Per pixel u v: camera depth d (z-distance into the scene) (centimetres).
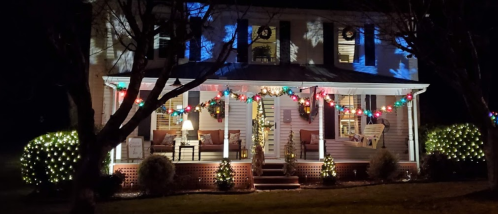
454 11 1026
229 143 1428
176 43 782
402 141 1551
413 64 1579
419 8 1089
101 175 1069
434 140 1415
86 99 700
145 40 779
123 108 729
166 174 1125
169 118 1476
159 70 1369
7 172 1546
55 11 715
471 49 1037
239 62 1493
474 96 1016
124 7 784
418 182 1277
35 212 891
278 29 1531
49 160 1077
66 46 709
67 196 1076
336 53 1558
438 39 1071
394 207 899
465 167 1381
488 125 1012
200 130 1470
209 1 1030
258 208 912
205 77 787
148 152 1425
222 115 1497
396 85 1318
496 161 989
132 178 1235
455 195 1027
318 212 859
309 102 1327
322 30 1557
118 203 998
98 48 1395
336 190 1170
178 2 808
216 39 1484
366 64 1552
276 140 1530
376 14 1541
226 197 1077
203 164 1265
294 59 1529
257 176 1224
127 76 1212
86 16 1102
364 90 1375
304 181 1305
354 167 1360
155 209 917
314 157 1534
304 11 1532
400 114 1565
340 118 1568
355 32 1558
